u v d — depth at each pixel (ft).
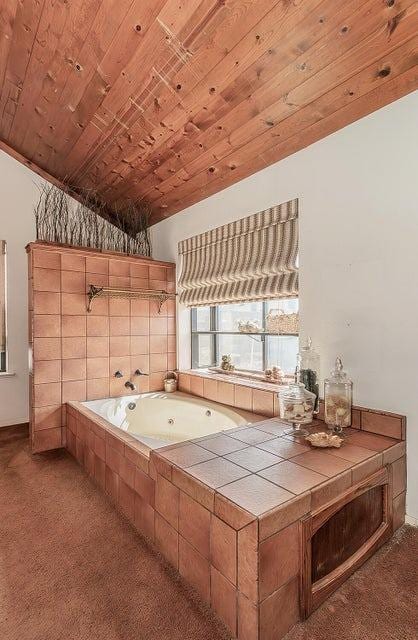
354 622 4.30
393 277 6.39
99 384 10.83
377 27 5.24
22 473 8.59
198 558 4.74
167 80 7.30
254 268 8.96
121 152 10.17
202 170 9.64
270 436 6.48
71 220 11.21
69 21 6.98
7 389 12.23
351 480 5.05
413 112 6.10
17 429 11.94
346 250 7.09
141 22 6.36
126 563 5.41
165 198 11.56
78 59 7.74
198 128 8.23
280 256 8.35
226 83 6.88
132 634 4.23
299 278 7.97
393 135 6.35
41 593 4.86
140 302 11.71
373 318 6.68
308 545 4.36
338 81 6.18
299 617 4.30
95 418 8.50
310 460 5.41
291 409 6.79
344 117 6.87
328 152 7.39
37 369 9.82
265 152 8.29
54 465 9.05
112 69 7.59
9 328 12.30
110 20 6.57
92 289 10.50
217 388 10.20
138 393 11.59
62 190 12.57
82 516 6.72
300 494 4.37
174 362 12.46
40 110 9.90
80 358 10.50
